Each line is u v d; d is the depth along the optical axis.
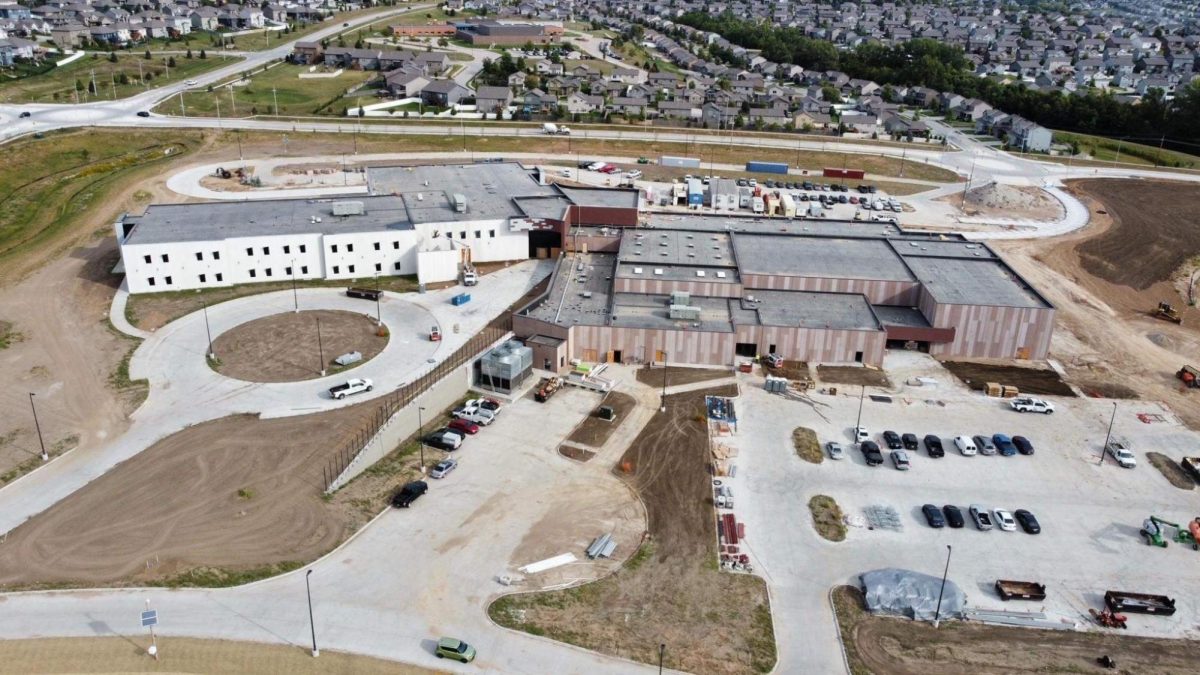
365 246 90.44
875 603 48.69
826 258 89.81
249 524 52.62
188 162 135.88
